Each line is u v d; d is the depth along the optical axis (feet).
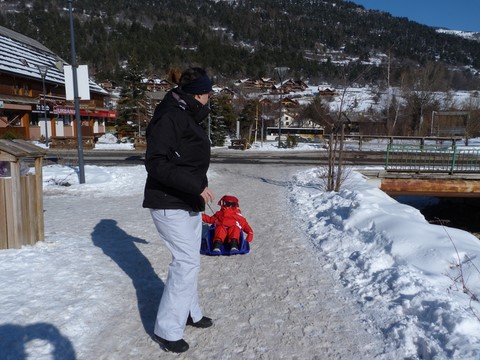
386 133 125.70
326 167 51.75
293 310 11.85
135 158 66.23
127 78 142.20
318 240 19.47
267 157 76.13
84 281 13.50
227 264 15.99
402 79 131.03
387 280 13.33
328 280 14.28
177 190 9.37
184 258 9.57
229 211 17.94
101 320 10.94
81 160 37.37
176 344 9.44
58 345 9.53
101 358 9.20
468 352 8.64
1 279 13.15
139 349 9.64
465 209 60.59
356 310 11.80
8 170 16.87
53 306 11.46
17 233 16.31
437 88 138.41
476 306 11.02
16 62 111.14
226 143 135.23
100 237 19.21
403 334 10.03
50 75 123.65
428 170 46.39
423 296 11.47
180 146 9.12
